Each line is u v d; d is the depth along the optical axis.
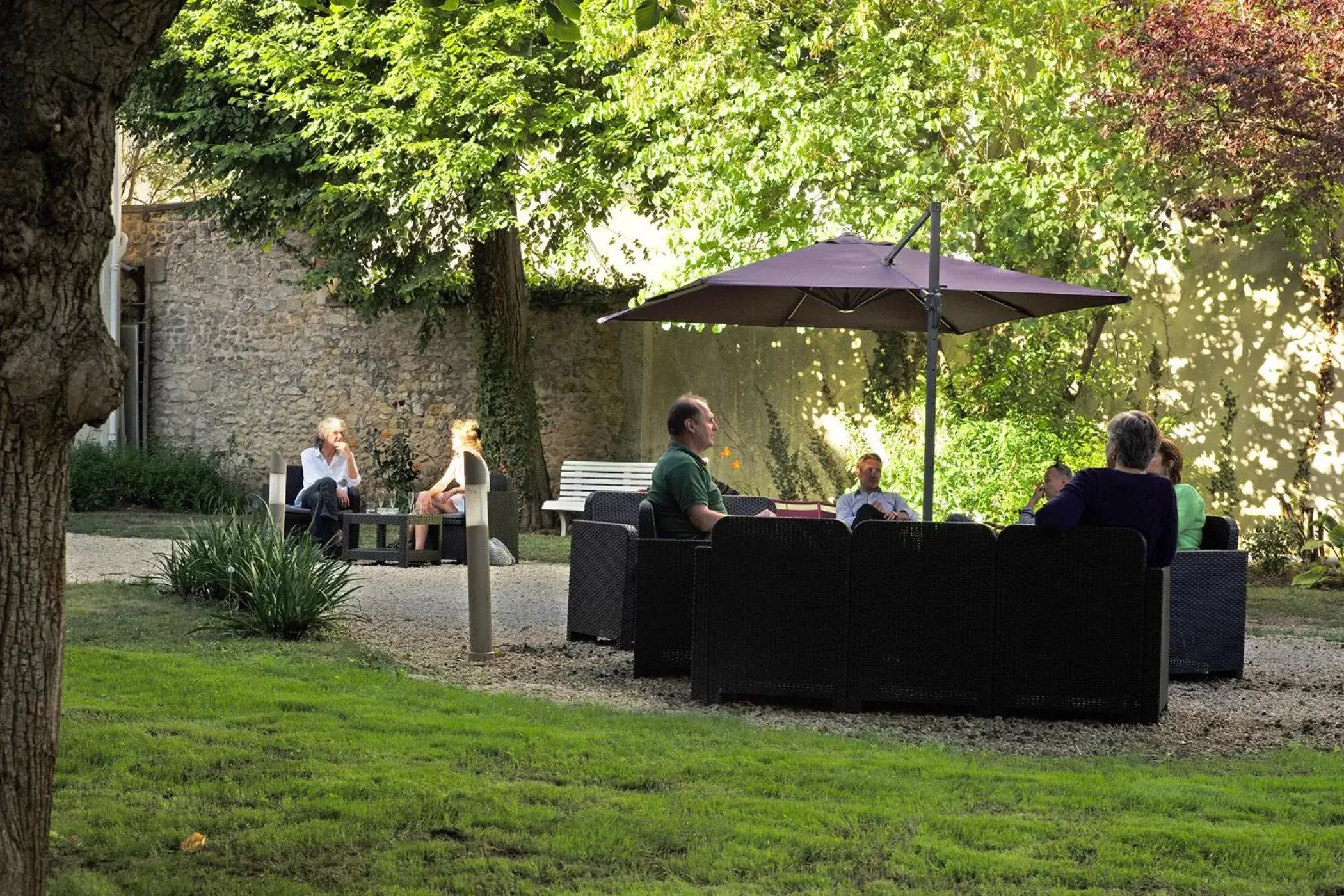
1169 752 4.95
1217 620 6.81
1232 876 3.33
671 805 3.85
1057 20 11.28
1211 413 14.05
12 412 2.40
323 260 18.62
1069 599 5.51
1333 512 13.32
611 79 12.35
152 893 3.05
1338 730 5.44
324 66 14.71
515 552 12.34
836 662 5.60
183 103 15.94
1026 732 5.32
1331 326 13.41
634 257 17.89
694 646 5.70
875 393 16.03
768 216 11.96
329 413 19.03
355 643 6.97
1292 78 10.06
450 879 3.18
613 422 18.11
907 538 5.57
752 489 17.09
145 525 15.54
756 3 12.08
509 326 16.98
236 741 4.52
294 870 3.25
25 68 2.31
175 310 19.95
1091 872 3.32
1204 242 14.09
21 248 2.34
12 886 2.48
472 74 13.94
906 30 11.26
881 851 3.47
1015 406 12.94
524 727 4.88
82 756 4.21
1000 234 11.42
